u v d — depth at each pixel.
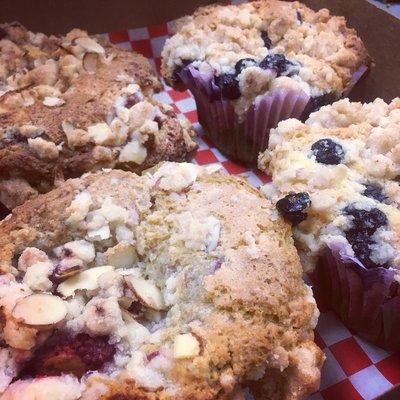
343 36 0.21
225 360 0.11
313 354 0.12
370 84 0.22
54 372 0.11
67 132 0.17
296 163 0.16
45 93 0.18
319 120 0.17
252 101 0.19
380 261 0.14
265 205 0.14
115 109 0.18
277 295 0.12
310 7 0.24
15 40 0.20
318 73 0.19
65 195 0.14
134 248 0.14
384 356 0.16
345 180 0.15
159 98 0.23
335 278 0.15
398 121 0.16
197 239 0.13
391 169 0.15
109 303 0.12
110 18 0.23
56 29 0.22
